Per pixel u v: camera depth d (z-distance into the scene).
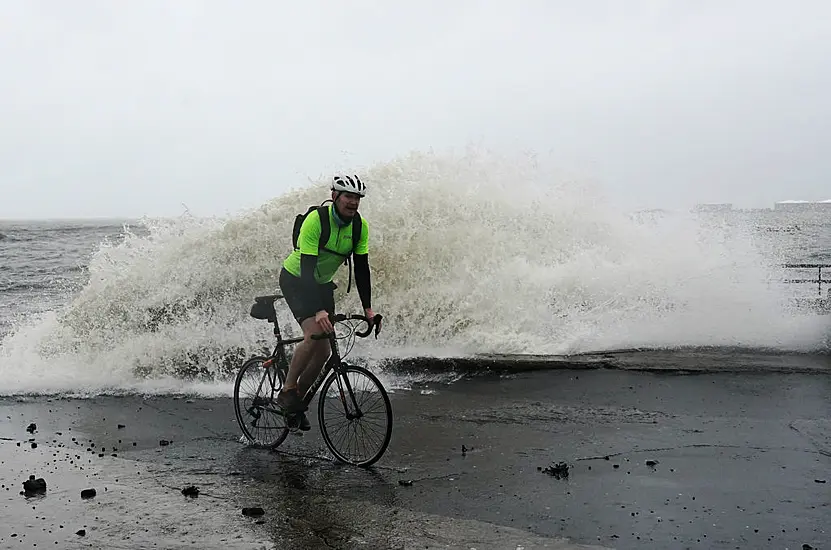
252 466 5.07
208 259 10.12
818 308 10.53
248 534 3.77
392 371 8.27
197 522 3.95
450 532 3.76
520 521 3.93
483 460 5.04
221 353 9.16
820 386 6.98
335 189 4.85
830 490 4.32
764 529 3.77
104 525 3.93
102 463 5.15
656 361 8.09
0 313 15.05
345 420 5.18
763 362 7.96
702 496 4.26
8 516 4.07
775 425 5.74
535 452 5.19
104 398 7.56
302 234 4.85
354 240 4.98
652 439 5.43
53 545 3.66
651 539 3.66
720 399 6.59
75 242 63.84
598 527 3.82
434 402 6.79
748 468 4.74
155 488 4.57
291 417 5.31
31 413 6.88
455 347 9.26
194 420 6.50
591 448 5.25
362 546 3.60
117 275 9.86
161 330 9.48
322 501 4.28
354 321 9.58
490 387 7.38
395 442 5.54
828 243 36.47
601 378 7.54
